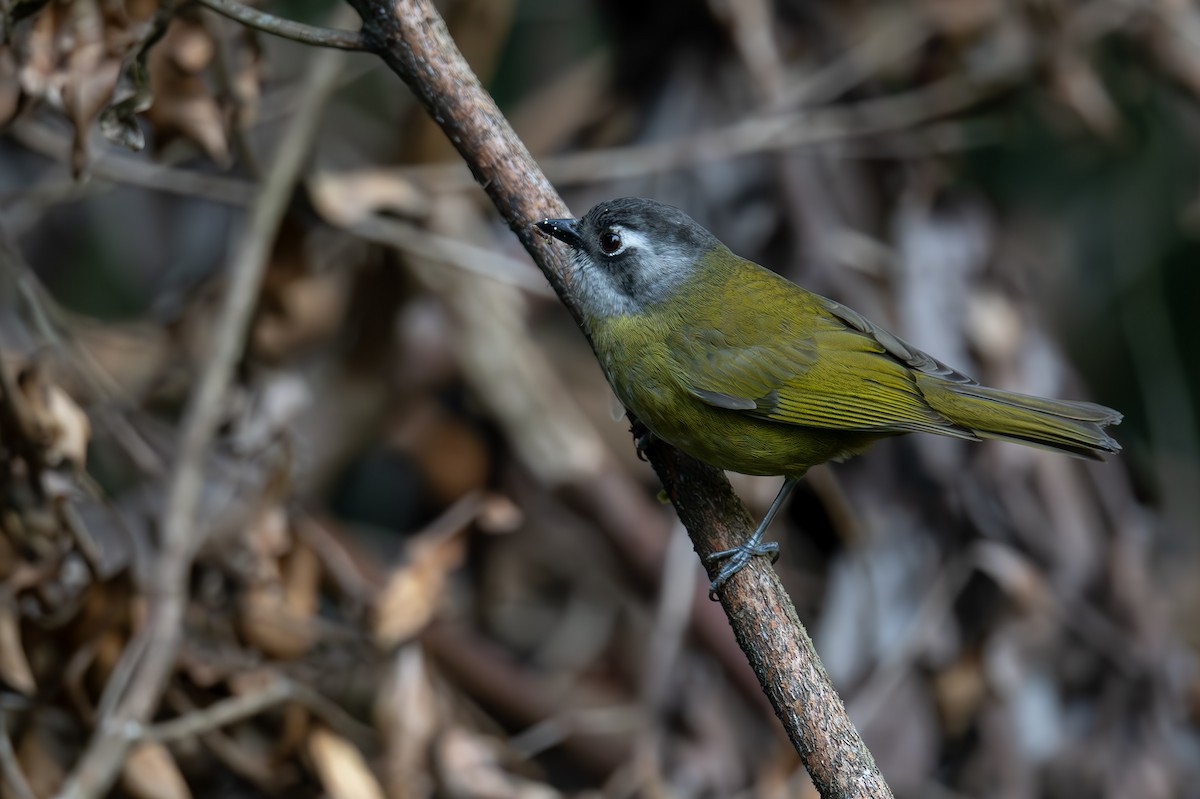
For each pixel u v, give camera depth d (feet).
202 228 44.78
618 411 29.17
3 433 27.45
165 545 29.86
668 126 41.57
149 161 38.09
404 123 39.40
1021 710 36.58
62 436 27.84
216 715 28.63
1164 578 45.21
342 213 34.88
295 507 32.19
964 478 37.47
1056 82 40.22
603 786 42.29
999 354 38.40
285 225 34.17
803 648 23.12
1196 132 47.80
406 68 24.26
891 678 35.86
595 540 42.98
